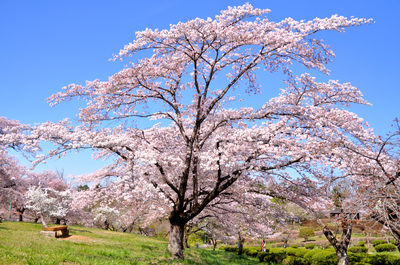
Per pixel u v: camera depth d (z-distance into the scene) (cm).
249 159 1095
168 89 1302
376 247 2427
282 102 1148
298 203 1326
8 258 647
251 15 1065
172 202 1168
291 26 1064
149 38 1055
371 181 928
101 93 1124
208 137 1330
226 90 1196
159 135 1401
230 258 2231
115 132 1239
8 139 948
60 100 1152
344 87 1230
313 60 1088
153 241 2052
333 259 1752
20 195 2861
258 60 1102
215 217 1802
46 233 1534
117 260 837
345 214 925
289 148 994
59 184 3388
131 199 1098
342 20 988
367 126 1055
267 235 1891
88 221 3206
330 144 955
